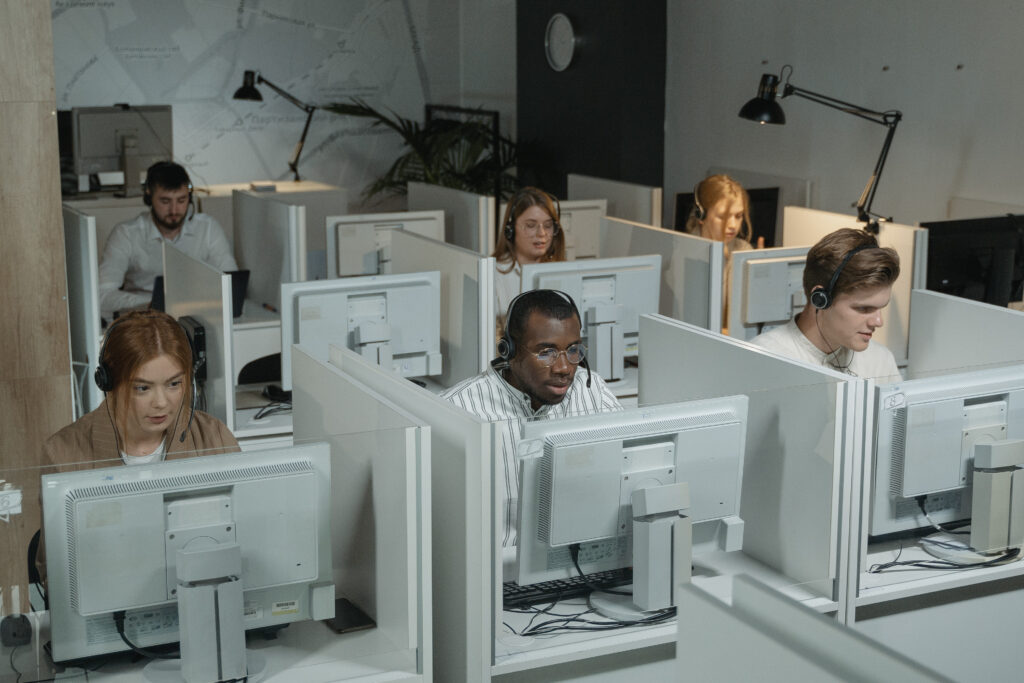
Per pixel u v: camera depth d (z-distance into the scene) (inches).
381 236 179.5
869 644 44.9
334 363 97.3
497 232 220.7
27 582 63.6
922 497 84.3
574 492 73.8
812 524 80.8
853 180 206.8
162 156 256.5
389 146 325.7
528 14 283.1
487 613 72.1
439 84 327.6
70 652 64.6
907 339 151.3
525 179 288.8
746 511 80.1
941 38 184.5
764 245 210.5
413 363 134.8
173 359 81.0
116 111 251.1
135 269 185.8
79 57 282.4
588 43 261.1
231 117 303.1
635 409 75.4
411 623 70.9
